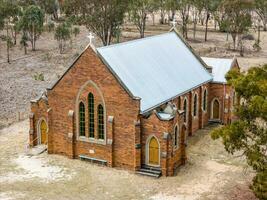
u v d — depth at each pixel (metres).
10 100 92.75
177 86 70.81
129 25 186.88
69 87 63.78
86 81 62.44
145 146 61.38
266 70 53.41
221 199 54.25
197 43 157.50
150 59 70.50
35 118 68.75
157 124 59.94
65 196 54.78
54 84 64.56
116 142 62.19
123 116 61.03
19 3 185.38
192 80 75.81
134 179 59.34
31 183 58.03
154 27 184.25
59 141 66.06
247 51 146.50
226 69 84.06
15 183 58.03
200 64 82.25
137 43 70.50
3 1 154.88
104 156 63.19
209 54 139.00
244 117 49.12
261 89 47.84
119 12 133.38
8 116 83.69
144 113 60.69
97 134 63.16
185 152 63.91
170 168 60.19
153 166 61.41
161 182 58.59
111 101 61.38
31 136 68.88
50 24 162.62
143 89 63.69
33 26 139.62
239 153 68.00
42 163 63.88
